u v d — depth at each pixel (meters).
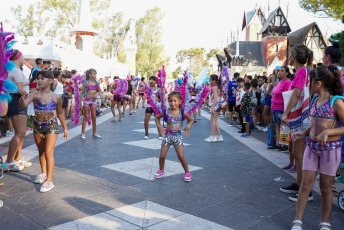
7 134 7.40
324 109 2.98
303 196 3.07
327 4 16.20
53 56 18.92
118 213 3.38
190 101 4.77
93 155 6.17
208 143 7.93
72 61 22.34
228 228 3.09
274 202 3.84
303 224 3.23
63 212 3.37
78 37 30.84
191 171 5.17
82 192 4.02
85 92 8.00
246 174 5.08
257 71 39.19
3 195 3.85
